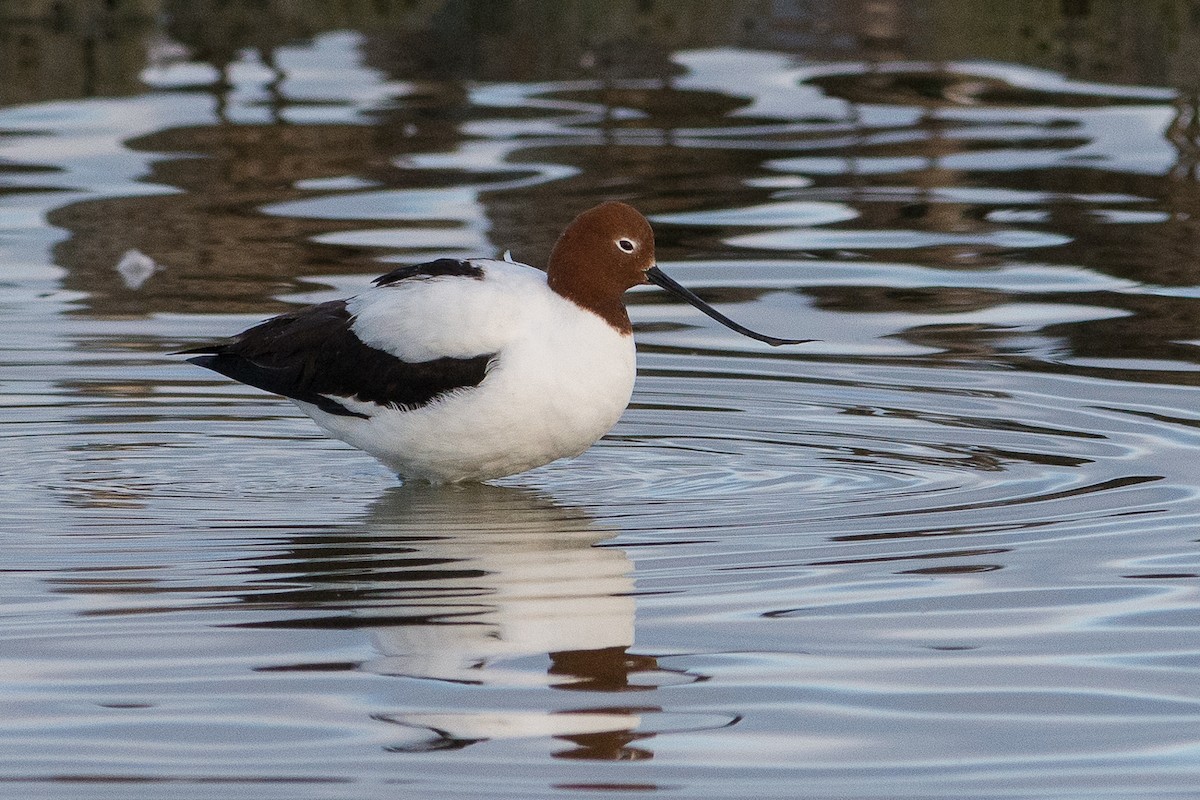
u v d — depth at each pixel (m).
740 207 21.33
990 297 18.17
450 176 22.52
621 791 8.32
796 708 9.16
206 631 10.16
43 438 14.15
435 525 12.16
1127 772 8.49
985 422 14.45
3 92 26.27
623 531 11.98
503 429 12.65
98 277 18.72
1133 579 10.91
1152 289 18.34
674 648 9.92
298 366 13.20
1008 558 11.30
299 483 13.25
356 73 27.83
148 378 15.77
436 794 8.28
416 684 9.45
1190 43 28.39
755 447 13.95
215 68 27.84
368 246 19.67
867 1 31.59
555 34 30.22
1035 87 26.62
